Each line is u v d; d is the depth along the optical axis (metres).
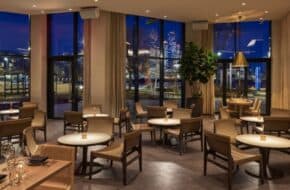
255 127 6.79
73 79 10.70
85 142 4.55
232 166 4.25
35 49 10.51
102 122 5.76
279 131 5.79
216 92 12.16
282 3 8.51
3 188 2.23
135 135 4.70
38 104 9.67
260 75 11.70
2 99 10.14
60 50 10.84
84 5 8.66
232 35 11.95
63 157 3.11
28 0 8.10
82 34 10.42
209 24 11.74
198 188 4.33
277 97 11.15
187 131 6.23
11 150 2.78
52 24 10.85
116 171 5.05
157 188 4.32
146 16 10.36
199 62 10.63
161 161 5.71
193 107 10.68
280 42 11.02
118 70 10.10
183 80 11.73
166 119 7.19
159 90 11.54
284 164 5.55
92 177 4.74
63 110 10.98
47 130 8.72
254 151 6.23
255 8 9.12
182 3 8.52
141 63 11.04
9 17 10.21
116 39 10.04
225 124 5.74
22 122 5.64
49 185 3.07
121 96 10.15
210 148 4.74
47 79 10.91
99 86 9.89
